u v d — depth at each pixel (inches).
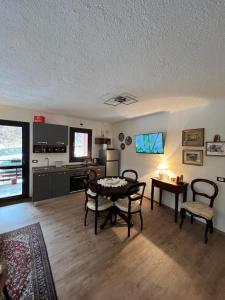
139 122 185.9
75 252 86.7
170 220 125.8
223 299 62.4
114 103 125.6
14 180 155.6
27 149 159.5
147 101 117.6
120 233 106.0
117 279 70.4
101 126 218.2
